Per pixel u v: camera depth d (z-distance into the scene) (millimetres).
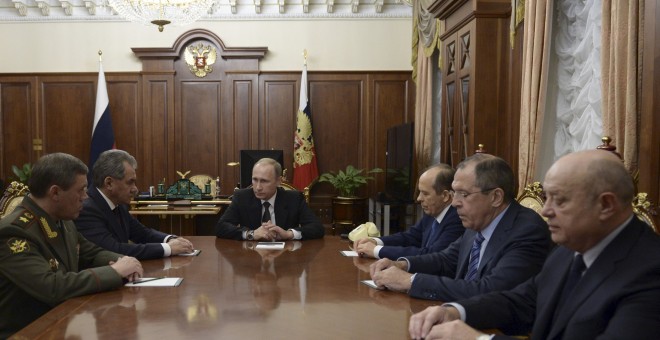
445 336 1455
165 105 7555
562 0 3441
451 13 4734
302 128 7395
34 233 2090
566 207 1357
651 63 2189
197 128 7613
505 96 4059
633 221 1384
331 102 7664
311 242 3275
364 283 2191
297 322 1688
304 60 7543
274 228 3322
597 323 1315
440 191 2707
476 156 2176
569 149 3455
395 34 7617
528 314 1740
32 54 7492
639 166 2266
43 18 7445
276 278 2285
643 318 1232
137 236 3195
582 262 1472
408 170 5711
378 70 7605
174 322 1684
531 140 3443
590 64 3104
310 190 7707
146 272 2400
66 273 2133
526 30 3521
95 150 7160
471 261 2221
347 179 7078
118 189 2846
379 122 7656
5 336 2021
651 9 2197
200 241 3295
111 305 1876
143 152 7590
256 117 7605
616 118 2486
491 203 2100
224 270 2443
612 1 2562
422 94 6410
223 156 7633
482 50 4062
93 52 7508
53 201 2145
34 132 7562
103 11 7477
